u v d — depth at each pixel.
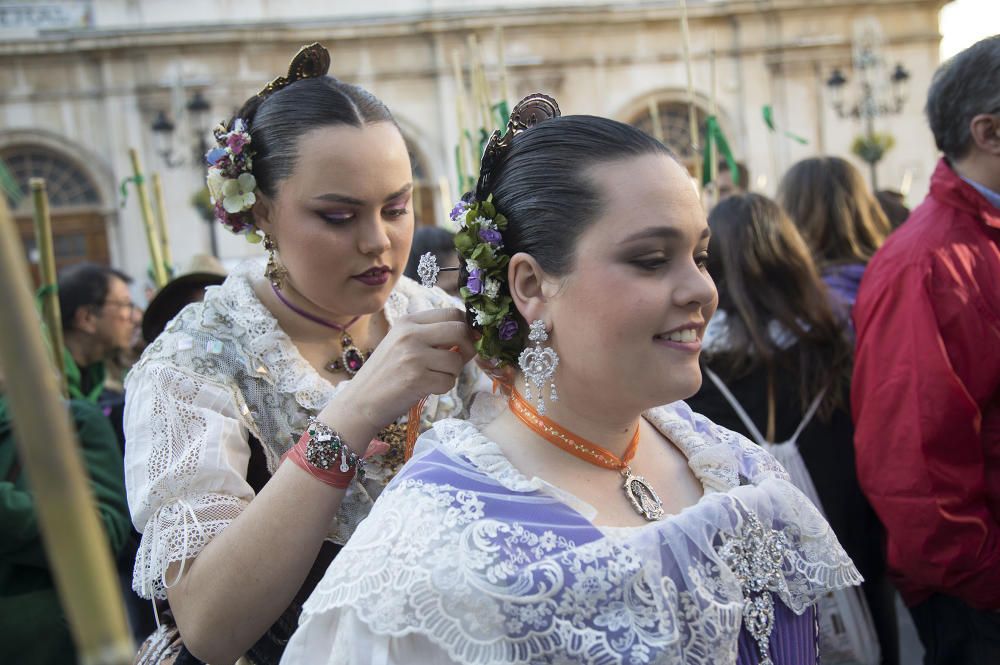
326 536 1.48
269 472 1.50
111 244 16.00
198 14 15.95
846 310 2.43
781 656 1.15
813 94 16.47
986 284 1.89
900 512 1.87
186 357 1.51
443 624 0.97
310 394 1.52
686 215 1.05
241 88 15.88
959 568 1.84
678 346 1.06
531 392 1.16
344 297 1.51
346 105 1.48
